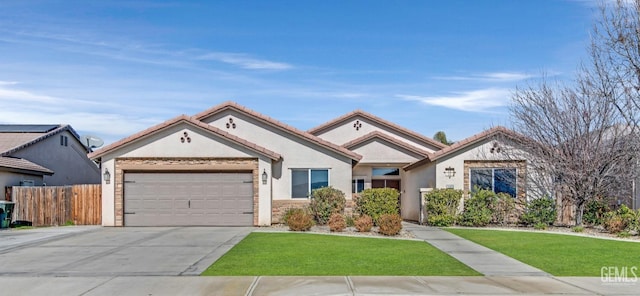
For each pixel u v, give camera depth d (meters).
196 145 20.83
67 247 14.40
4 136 29.02
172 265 11.38
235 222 20.69
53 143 30.27
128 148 20.77
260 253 12.95
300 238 16.08
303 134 22.06
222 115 23.66
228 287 9.26
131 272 10.63
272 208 21.58
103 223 20.55
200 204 20.72
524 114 20.66
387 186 29.05
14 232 18.91
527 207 20.34
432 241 15.47
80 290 9.12
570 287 9.27
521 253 13.06
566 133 19.52
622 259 12.10
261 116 22.97
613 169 18.95
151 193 20.72
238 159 20.84
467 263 11.61
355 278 9.95
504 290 9.02
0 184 22.66
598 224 19.61
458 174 21.84
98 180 37.03
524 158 21.08
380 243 14.95
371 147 27.77
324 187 20.98
